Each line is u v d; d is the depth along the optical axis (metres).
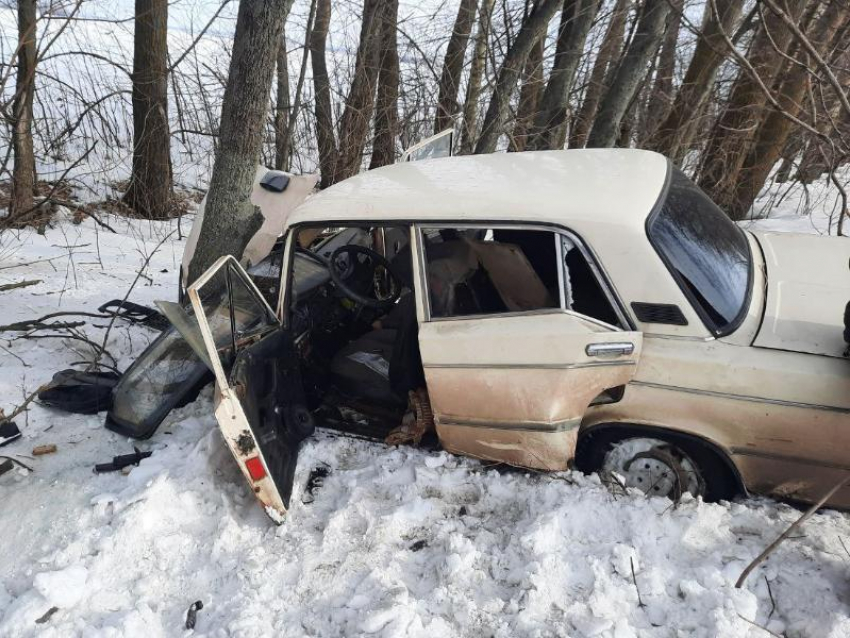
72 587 2.46
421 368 3.22
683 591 2.35
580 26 7.39
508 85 7.52
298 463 3.19
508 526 2.77
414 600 2.38
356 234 4.05
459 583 2.46
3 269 6.11
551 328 2.63
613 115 7.60
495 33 7.73
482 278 2.93
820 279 2.95
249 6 3.80
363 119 8.48
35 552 2.73
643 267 2.60
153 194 9.59
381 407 3.62
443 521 2.81
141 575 2.62
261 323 3.29
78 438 3.50
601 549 2.57
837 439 2.47
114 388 3.53
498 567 2.53
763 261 3.15
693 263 2.68
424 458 3.16
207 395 3.75
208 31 9.07
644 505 2.73
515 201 2.77
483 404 2.82
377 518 2.79
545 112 8.02
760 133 8.05
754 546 2.59
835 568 2.46
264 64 3.92
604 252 2.63
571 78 7.87
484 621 2.30
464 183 3.04
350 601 2.41
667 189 3.03
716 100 7.93
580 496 2.79
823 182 10.59
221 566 2.65
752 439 2.60
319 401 3.68
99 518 2.86
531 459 2.89
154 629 2.35
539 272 2.84
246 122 4.04
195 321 3.21
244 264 4.52
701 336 2.59
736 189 8.44
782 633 2.23
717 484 2.81
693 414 2.64
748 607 2.24
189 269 4.43
